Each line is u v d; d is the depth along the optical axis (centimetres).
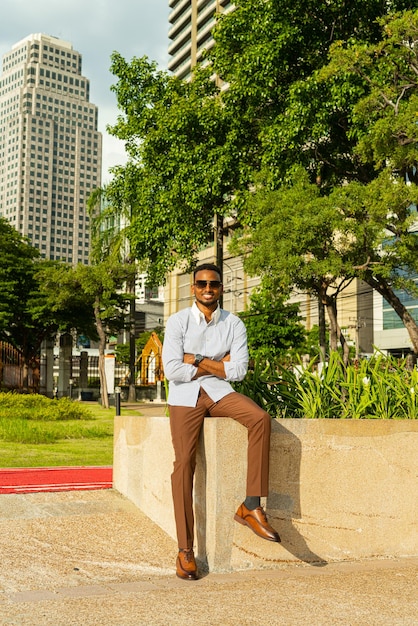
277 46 1656
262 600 314
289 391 474
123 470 543
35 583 336
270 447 394
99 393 4378
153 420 473
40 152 19150
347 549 409
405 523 425
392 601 316
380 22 1450
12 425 1505
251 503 366
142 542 419
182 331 391
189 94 2027
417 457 432
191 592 328
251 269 1527
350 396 456
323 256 1527
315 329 4912
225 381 390
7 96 19700
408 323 1639
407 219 1461
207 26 9131
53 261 3956
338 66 1473
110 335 4059
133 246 2083
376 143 1437
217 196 1869
